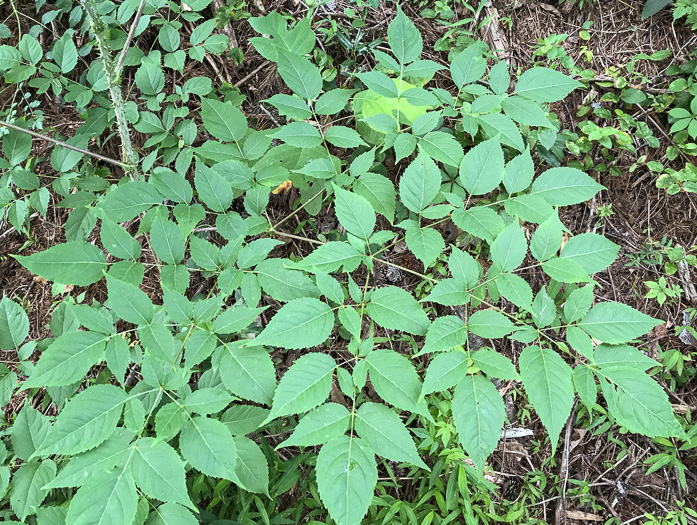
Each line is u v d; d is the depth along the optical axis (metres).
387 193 0.75
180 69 0.95
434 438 1.05
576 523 1.12
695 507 1.12
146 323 0.59
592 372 0.60
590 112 1.29
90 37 1.07
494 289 0.68
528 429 1.18
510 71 1.28
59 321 0.87
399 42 0.76
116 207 0.72
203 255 0.69
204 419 0.57
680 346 1.20
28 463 0.76
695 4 1.23
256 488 0.70
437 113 0.74
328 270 0.66
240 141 0.84
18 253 1.20
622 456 1.16
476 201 1.10
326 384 0.59
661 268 1.24
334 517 0.54
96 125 1.00
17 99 1.20
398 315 0.63
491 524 1.09
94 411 0.55
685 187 1.21
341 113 1.18
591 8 1.33
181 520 0.60
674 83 1.24
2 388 0.81
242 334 1.07
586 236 0.66
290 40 0.83
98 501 0.52
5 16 1.19
